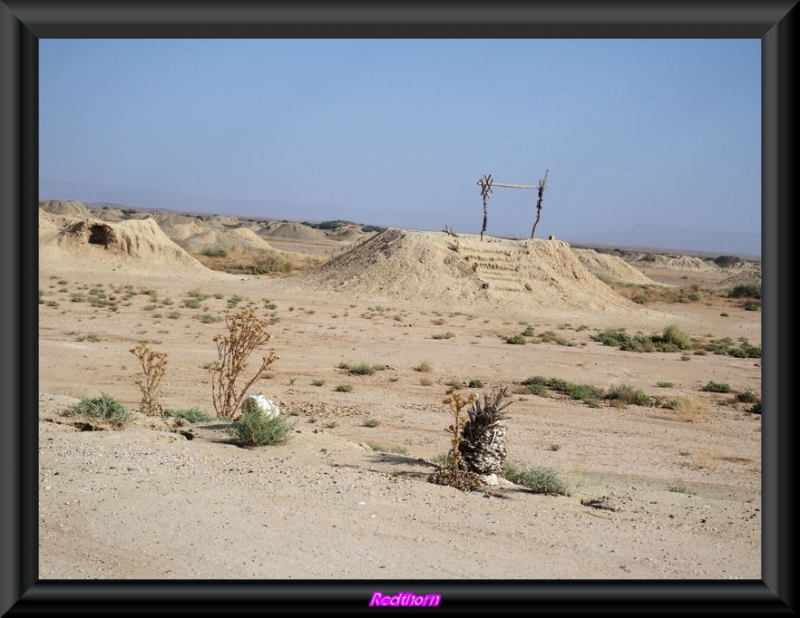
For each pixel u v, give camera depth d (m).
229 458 9.55
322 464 9.62
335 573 5.98
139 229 61.94
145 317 34.59
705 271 136.38
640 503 9.48
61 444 9.61
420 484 8.91
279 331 33.16
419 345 31.73
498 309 49.28
